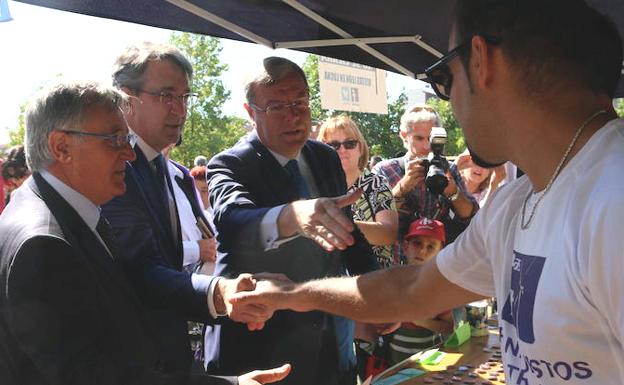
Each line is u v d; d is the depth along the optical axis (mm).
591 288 864
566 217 933
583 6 1001
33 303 1345
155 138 2133
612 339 880
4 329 1385
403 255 3395
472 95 1102
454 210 3494
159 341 1875
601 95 1004
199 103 20719
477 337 2600
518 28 1000
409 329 2721
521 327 1021
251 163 2232
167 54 2146
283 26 2775
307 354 2186
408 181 3434
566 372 941
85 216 1631
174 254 2154
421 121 3770
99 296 1502
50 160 1587
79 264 1446
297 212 1802
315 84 18844
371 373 2805
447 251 1520
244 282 1865
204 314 1887
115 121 1635
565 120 998
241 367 2164
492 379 2047
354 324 2443
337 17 2674
